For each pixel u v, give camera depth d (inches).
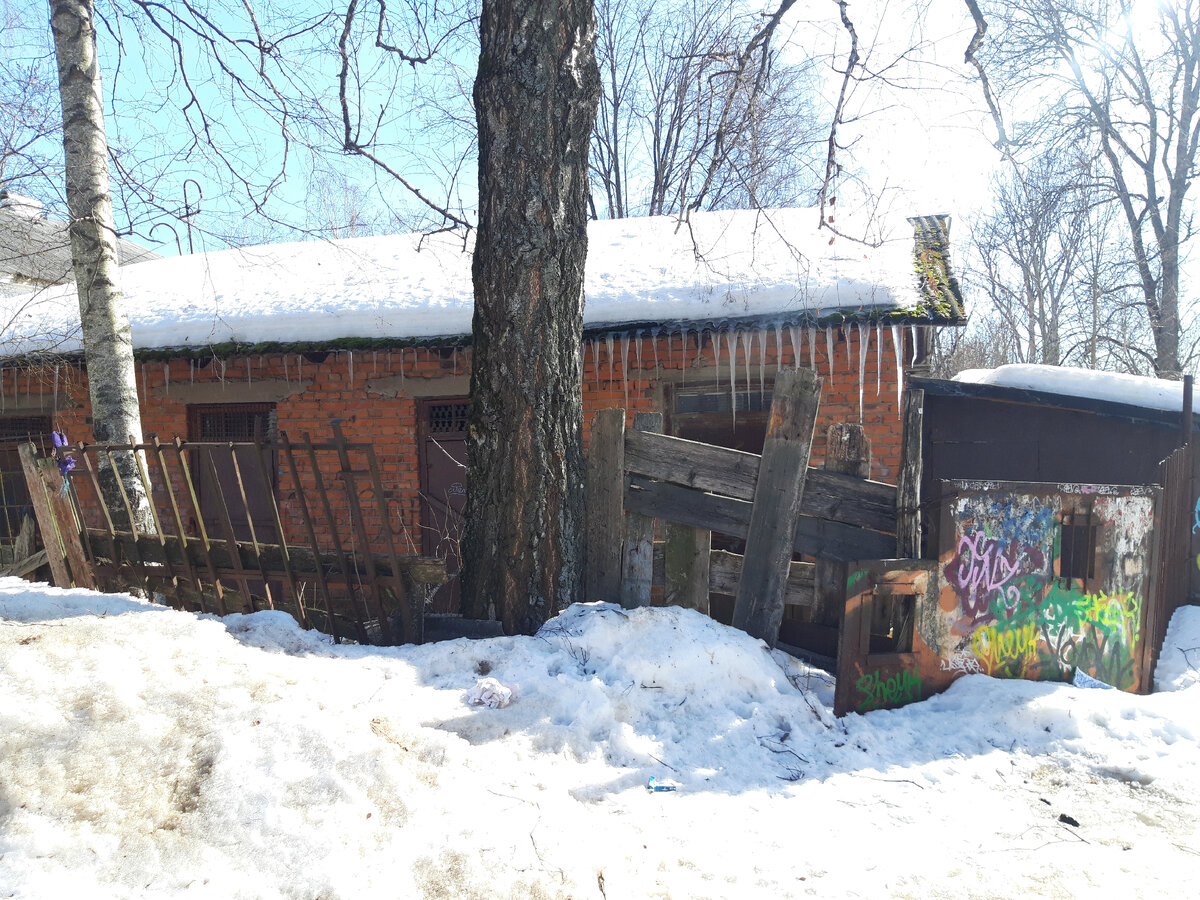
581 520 170.2
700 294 242.1
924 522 171.5
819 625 164.2
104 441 206.1
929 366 271.4
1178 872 100.1
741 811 112.5
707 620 156.6
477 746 118.9
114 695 113.9
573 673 141.5
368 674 136.9
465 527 173.8
